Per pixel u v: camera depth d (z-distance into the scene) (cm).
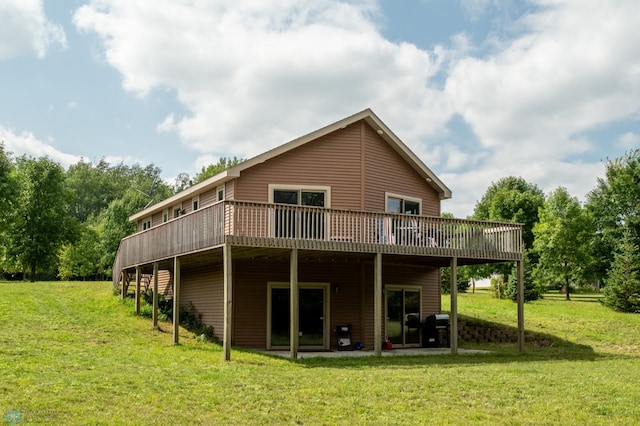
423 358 1582
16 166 4472
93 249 5106
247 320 1834
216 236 1468
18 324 1722
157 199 5650
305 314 1897
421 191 2166
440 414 893
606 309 3038
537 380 1188
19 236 4156
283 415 866
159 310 2111
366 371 1278
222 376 1151
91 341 1581
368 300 1975
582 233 3712
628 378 1253
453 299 1731
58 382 1020
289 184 1864
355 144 1962
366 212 1670
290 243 1505
